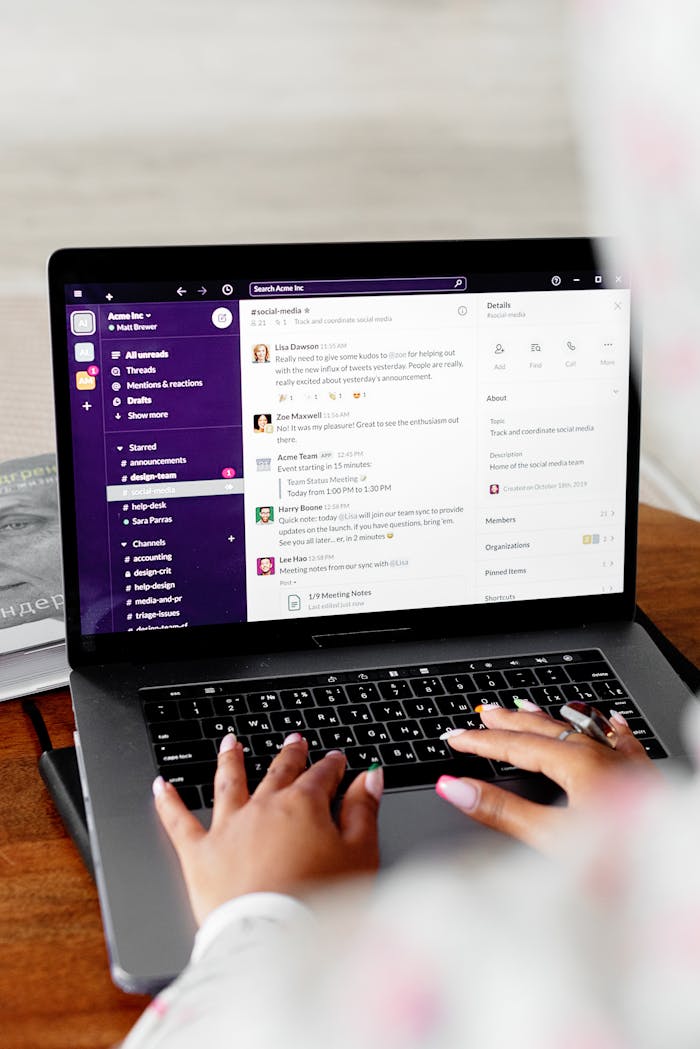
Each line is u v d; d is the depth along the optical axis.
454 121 3.00
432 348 0.86
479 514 0.89
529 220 3.02
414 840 0.67
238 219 3.03
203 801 0.70
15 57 2.84
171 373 0.82
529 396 0.88
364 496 0.87
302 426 0.85
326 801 0.64
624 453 0.91
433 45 2.93
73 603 0.83
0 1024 0.57
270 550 0.86
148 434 0.83
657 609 1.00
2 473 1.04
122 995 0.59
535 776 0.73
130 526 0.83
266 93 3.00
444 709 0.80
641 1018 0.26
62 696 0.87
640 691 0.84
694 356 0.27
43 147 2.90
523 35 2.88
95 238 2.95
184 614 0.85
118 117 2.94
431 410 0.87
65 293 0.80
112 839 0.67
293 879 0.56
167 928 0.60
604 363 0.89
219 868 0.58
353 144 2.98
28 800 0.75
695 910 0.27
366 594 0.88
